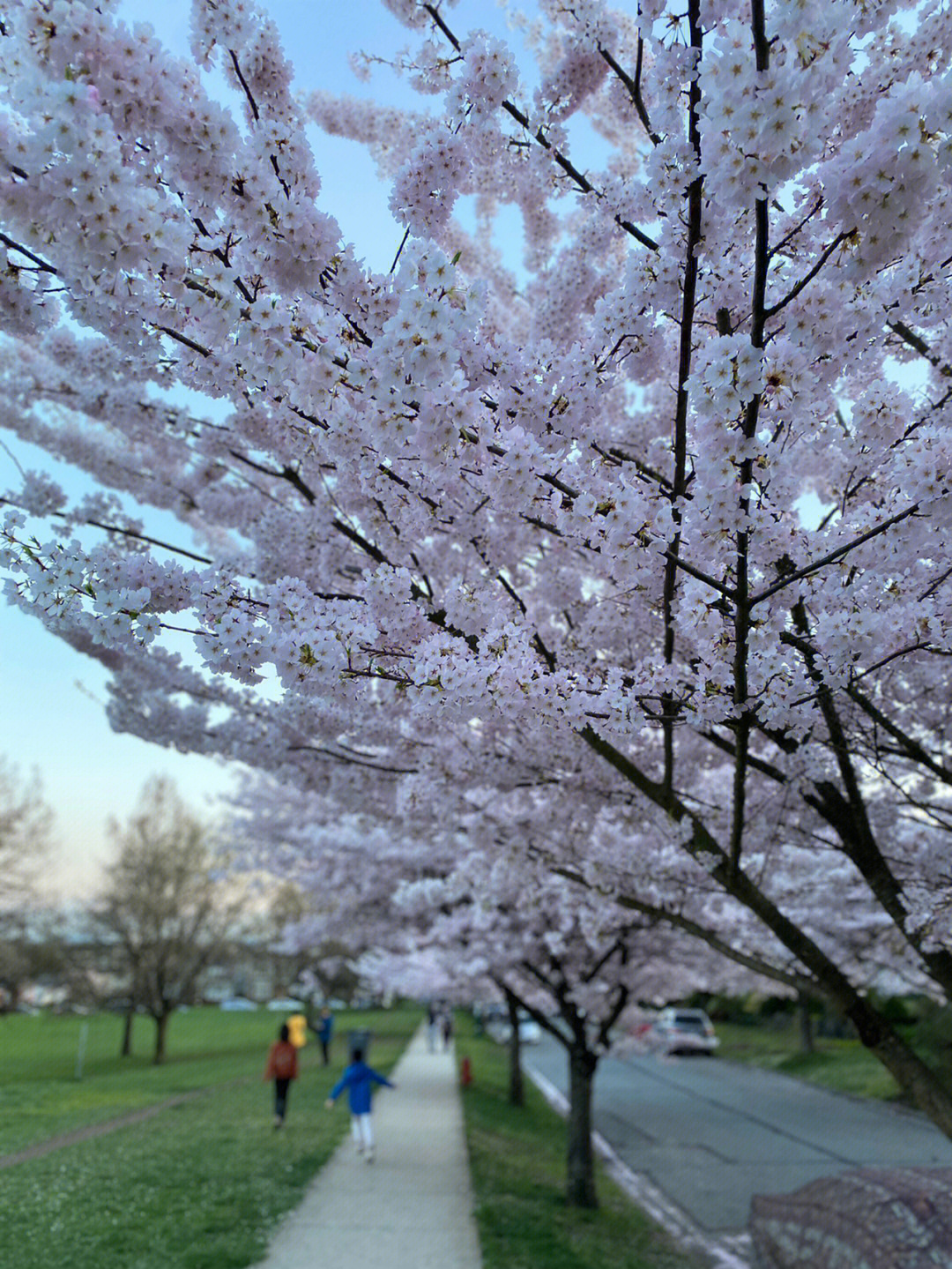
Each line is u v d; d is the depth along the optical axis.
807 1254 5.54
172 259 1.91
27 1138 9.54
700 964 11.35
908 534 2.58
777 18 1.67
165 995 25.30
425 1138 11.27
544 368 2.53
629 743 4.17
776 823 4.64
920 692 4.30
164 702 4.76
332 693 2.57
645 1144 13.52
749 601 2.55
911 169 1.77
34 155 1.70
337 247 2.06
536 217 3.98
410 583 2.94
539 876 5.13
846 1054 21.06
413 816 4.83
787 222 2.77
